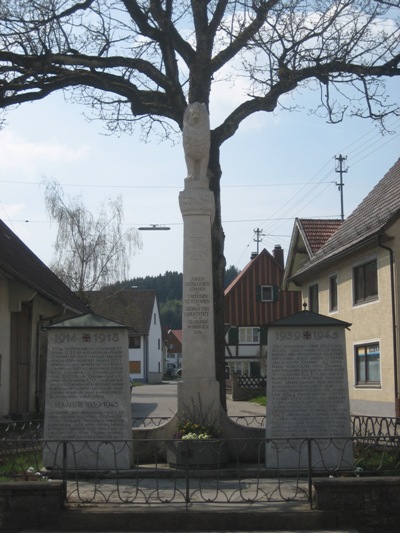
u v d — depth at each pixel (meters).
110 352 11.89
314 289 32.78
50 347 11.95
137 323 76.31
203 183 13.65
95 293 50.12
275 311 56.22
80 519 9.08
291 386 11.82
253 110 16.38
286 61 15.98
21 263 24.38
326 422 11.73
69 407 11.80
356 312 26.06
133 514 9.08
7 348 20.38
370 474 10.92
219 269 15.70
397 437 9.98
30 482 9.34
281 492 10.26
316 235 34.16
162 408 31.11
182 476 11.55
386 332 23.17
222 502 9.65
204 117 13.76
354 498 9.20
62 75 16.28
